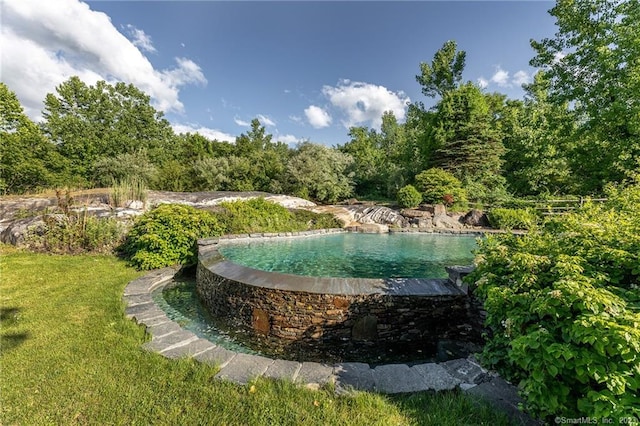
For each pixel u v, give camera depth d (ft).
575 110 39.83
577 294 5.39
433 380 7.91
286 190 63.26
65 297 14.06
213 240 23.53
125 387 7.52
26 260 20.48
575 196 43.86
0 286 15.61
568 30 37.81
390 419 6.48
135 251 21.68
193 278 21.01
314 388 7.59
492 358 8.20
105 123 84.17
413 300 12.90
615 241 7.61
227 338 13.42
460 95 60.95
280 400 7.07
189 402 7.02
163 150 89.20
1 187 48.70
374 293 12.82
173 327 11.16
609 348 4.72
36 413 6.62
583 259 7.03
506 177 61.67
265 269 20.84
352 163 70.79
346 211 47.03
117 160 55.47
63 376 7.92
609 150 35.81
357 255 26.07
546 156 54.08
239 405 6.91
